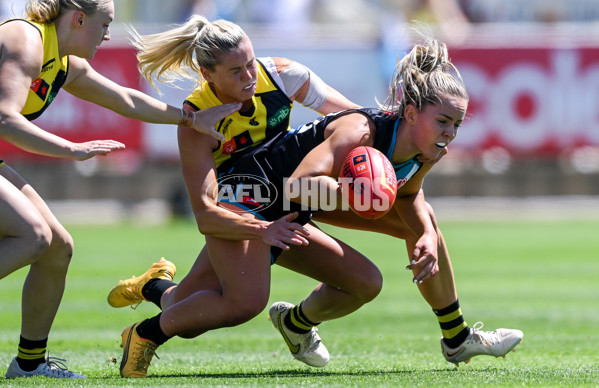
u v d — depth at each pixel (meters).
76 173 54.31
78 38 14.30
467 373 14.60
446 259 15.73
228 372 15.48
